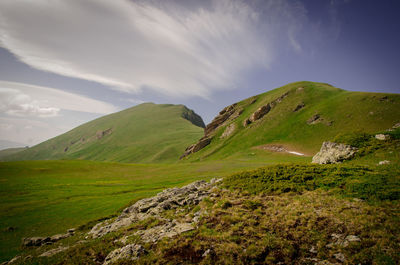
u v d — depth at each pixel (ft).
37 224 134.10
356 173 73.61
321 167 87.10
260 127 515.91
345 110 384.47
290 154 342.23
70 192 217.36
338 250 40.98
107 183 266.57
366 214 49.49
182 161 613.93
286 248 44.24
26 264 64.54
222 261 43.11
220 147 554.05
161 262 45.44
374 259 36.81
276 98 595.06
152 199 105.50
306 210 56.70
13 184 252.83
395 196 54.49
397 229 42.27
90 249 61.46
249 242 47.57
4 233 121.60
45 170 352.28
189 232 55.62
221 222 58.03
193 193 93.45
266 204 66.28
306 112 460.55
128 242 60.29
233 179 96.68
